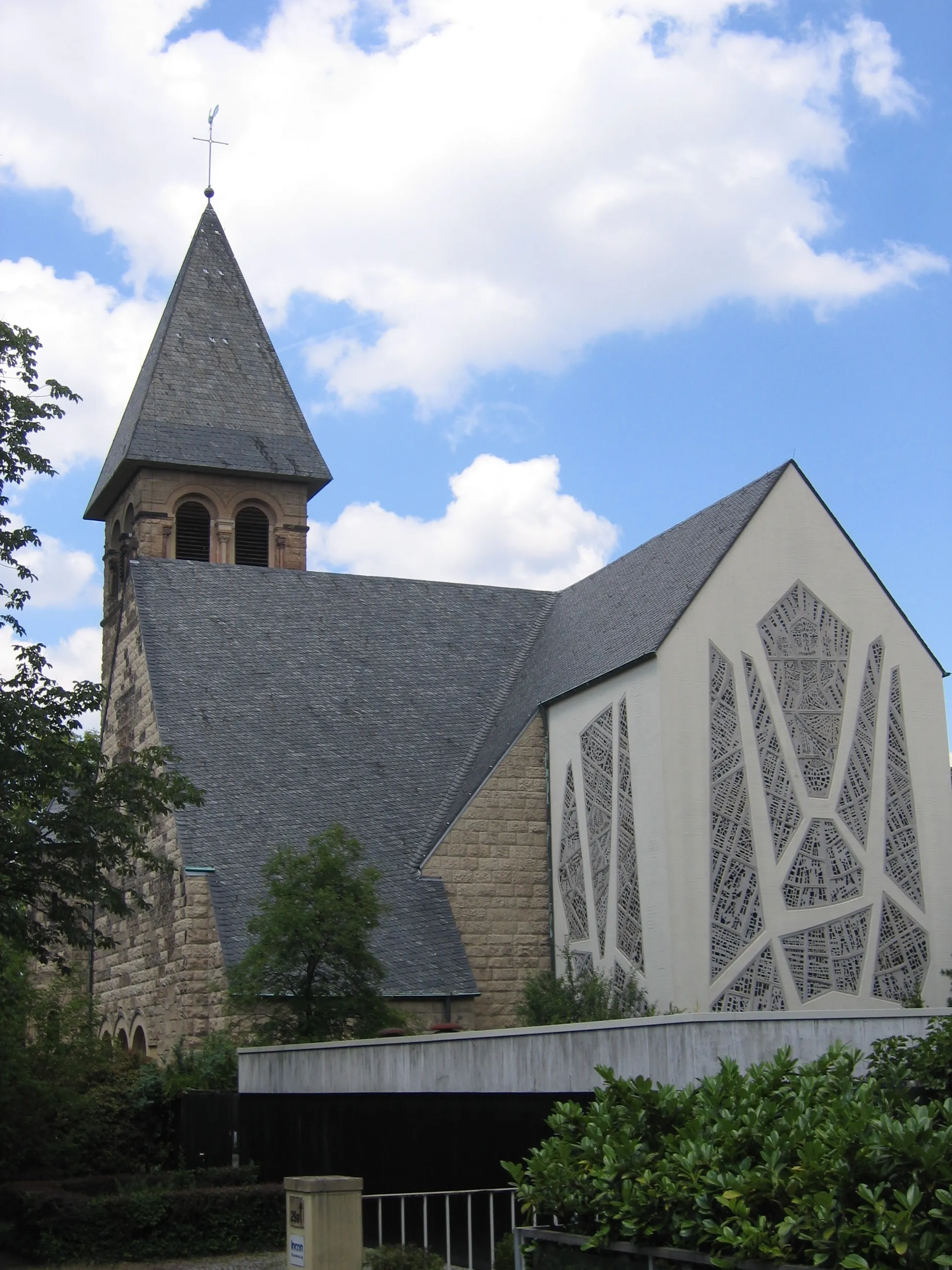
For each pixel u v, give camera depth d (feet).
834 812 130.41
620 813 133.28
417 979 132.36
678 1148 37.63
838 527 137.39
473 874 143.02
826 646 134.31
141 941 143.02
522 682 164.76
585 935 137.59
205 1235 82.94
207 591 165.78
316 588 172.14
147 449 207.92
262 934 116.67
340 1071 83.56
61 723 107.96
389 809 148.97
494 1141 67.36
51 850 105.50
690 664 129.70
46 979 164.96
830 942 127.34
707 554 137.18
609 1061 60.23
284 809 144.46
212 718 151.94
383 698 162.20
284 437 217.97
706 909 124.47
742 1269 33.24
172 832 139.13
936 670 137.28
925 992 129.70
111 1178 89.35
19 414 105.91
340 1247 52.85
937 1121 34.68
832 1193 32.09
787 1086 39.22
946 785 135.03
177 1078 104.83
